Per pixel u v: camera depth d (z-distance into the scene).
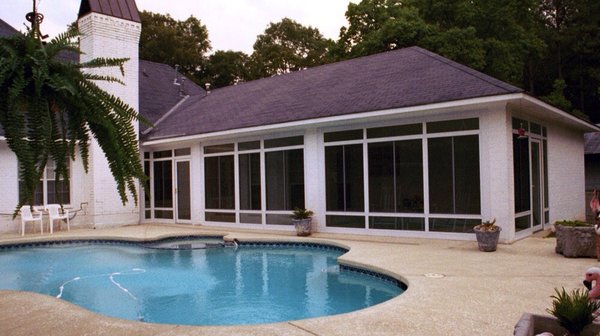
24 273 8.93
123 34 15.37
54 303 5.69
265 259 9.97
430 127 10.34
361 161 11.41
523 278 6.39
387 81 12.07
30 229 13.61
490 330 4.30
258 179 13.52
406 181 10.69
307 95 13.55
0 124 2.65
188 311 6.27
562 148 13.33
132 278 8.38
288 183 12.85
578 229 7.77
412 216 10.59
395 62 13.37
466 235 9.83
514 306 5.06
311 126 12.04
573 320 3.21
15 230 13.54
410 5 26.16
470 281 6.28
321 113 11.51
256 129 12.63
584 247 7.72
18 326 4.77
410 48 13.96
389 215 10.97
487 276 6.57
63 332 4.54
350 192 11.62
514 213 9.59
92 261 10.09
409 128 10.65
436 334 4.21
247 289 7.43
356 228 11.52
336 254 10.23
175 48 33.47
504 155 9.34
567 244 7.83
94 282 8.10
